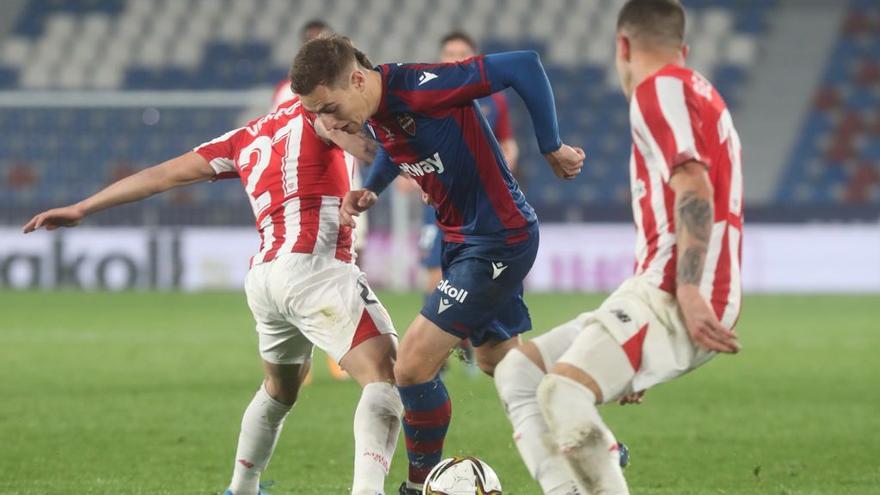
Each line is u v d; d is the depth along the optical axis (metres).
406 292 79.50
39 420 29.31
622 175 99.56
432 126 17.61
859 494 20.45
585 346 14.59
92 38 110.38
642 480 21.81
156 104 84.50
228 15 111.06
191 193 91.88
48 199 100.06
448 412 18.41
